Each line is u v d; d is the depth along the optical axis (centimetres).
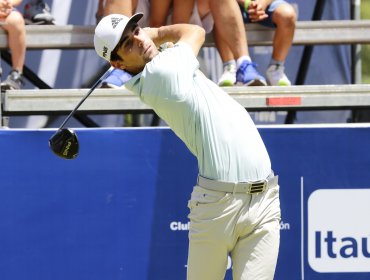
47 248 1642
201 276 1438
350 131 1684
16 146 1633
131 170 1656
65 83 2245
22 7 2203
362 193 1686
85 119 2289
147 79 1369
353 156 1684
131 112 1853
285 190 1672
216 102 1391
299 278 1670
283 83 1938
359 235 1683
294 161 1675
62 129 1477
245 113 1423
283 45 1945
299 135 1675
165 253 1661
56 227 1642
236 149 1383
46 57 2231
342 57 2344
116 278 1655
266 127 1669
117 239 1653
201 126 1379
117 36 1370
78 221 1647
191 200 1424
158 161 1661
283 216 1669
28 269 1638
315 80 2344
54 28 1916
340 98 1836
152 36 1480
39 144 1641
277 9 1928
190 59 1386
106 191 1652
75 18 2236
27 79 2234
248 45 2009
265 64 2305
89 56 2253
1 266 1631
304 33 1980
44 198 1641
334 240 1680
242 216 1395
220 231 1402
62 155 1473
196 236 1421
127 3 1852
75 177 1647
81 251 1647
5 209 1631
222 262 1440
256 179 1390
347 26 1981
